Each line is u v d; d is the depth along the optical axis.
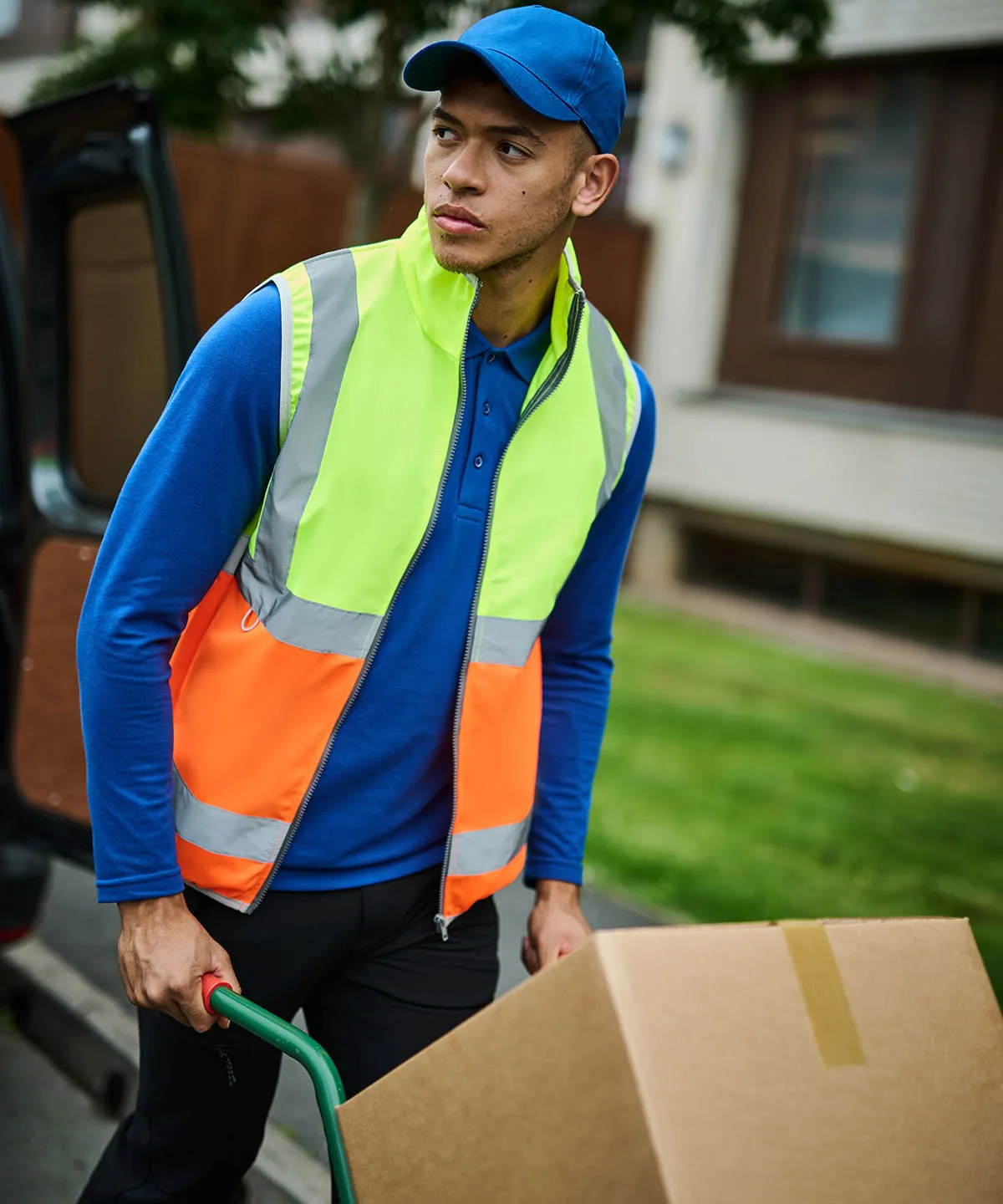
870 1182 1.16
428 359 1.50
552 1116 1.13
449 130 1.47
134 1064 2.75
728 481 9.04
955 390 8.30
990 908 4.03
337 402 1.46
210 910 1.57
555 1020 1.13
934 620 8.23
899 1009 1.22
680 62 9.28
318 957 1.60
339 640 1.50
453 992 1.68
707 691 6.49
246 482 1.46
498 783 1.65
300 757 1.52
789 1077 1.14
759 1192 1.10
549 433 1.61
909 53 8.23
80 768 2.55
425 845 1.66
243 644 1.51
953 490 7.88
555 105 1.41
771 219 9.16
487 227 1.44
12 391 2.83
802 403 8.88
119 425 2.52
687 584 9.50
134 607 1.44
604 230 9.31
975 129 8.11
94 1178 1.70
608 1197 1.09
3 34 13.70
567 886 1.83
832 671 7.25
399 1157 1.23
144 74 5.77
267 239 7.62
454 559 1.55
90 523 2.59
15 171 6.80
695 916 3.77
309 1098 2.77
